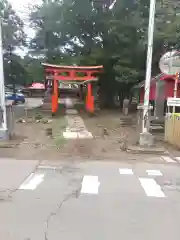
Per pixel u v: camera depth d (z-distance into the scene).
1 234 4.37
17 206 5.55
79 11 26.92
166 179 7.84
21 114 24.17
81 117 22.77
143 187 7.02
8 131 13.55
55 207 5.53
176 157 10.95
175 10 23.31
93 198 6.09
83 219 4.98
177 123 12.48
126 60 24.89
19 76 38.38
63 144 12.97
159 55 25.23
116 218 5.05
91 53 26.95
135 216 5.16
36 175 8.01
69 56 29.39
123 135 15.41
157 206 5.70
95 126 18.52
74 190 6.64
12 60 35.06
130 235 4.41
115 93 31.67
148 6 25.34
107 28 26.45
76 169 8.84
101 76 28.05
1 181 7.34
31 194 6.29
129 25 24.73
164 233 4.50
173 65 12.50
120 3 26.27
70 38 30.31
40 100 45.19
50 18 28.66
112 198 6.12
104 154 11.25
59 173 8.29
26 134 15.24
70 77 23.72
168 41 23.72
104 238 4.28
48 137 14.58
